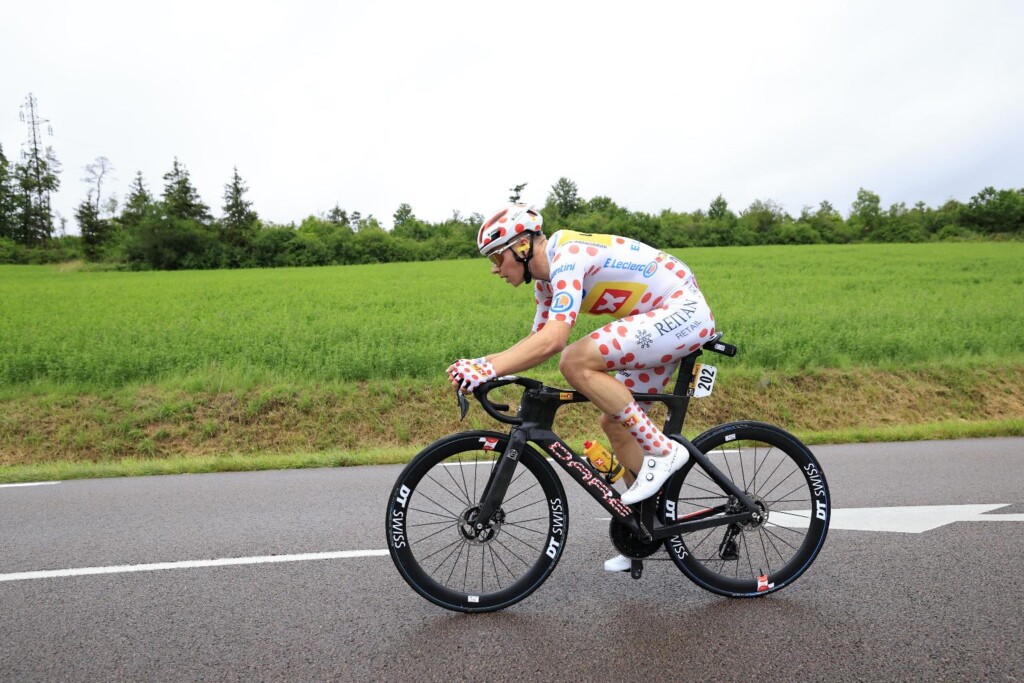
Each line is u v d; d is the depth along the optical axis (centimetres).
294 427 827
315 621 276
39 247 8262
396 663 241
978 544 352
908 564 326
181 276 3891
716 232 6675
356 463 603
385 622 275
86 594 308
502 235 281
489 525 283
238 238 6141
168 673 237
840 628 262
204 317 1636
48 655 251
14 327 1452
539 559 288
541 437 282
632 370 299
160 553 362
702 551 317
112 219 8156
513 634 262
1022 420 729
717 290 2050
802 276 2541
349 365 971
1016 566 321
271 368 1025
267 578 324
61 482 550
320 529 399
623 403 275
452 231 8062
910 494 452
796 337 1152
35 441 796
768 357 1044
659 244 6450
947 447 623
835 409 926
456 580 300
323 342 1195
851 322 1348
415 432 826
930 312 1502
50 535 400
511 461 280
